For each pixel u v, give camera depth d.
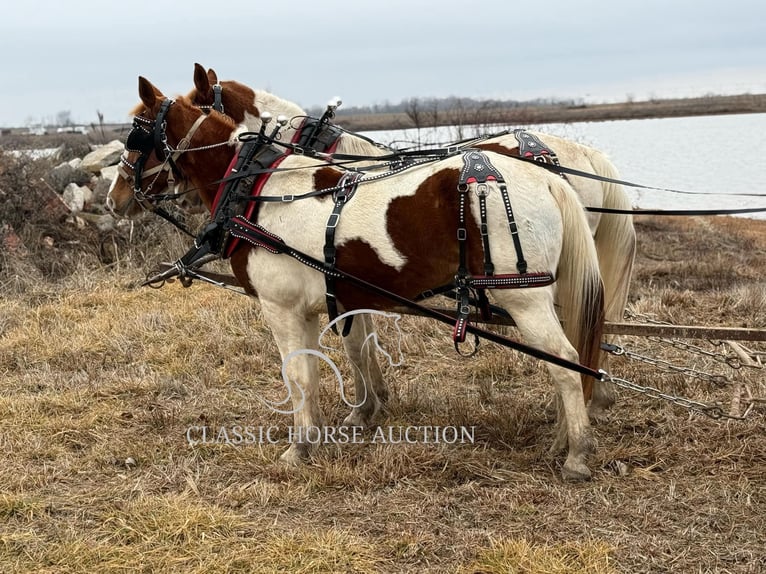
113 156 12.51
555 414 5.89
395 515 4.47
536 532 4.18
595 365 4.60
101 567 4.00
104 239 11.05
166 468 5.18
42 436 5.71
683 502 4.45
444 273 4.57
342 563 3.95
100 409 6.18
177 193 5.70
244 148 5.16
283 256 4.86
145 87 5.45
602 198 5.61
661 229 14.77
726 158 26.34
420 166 4.61
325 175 4.88
